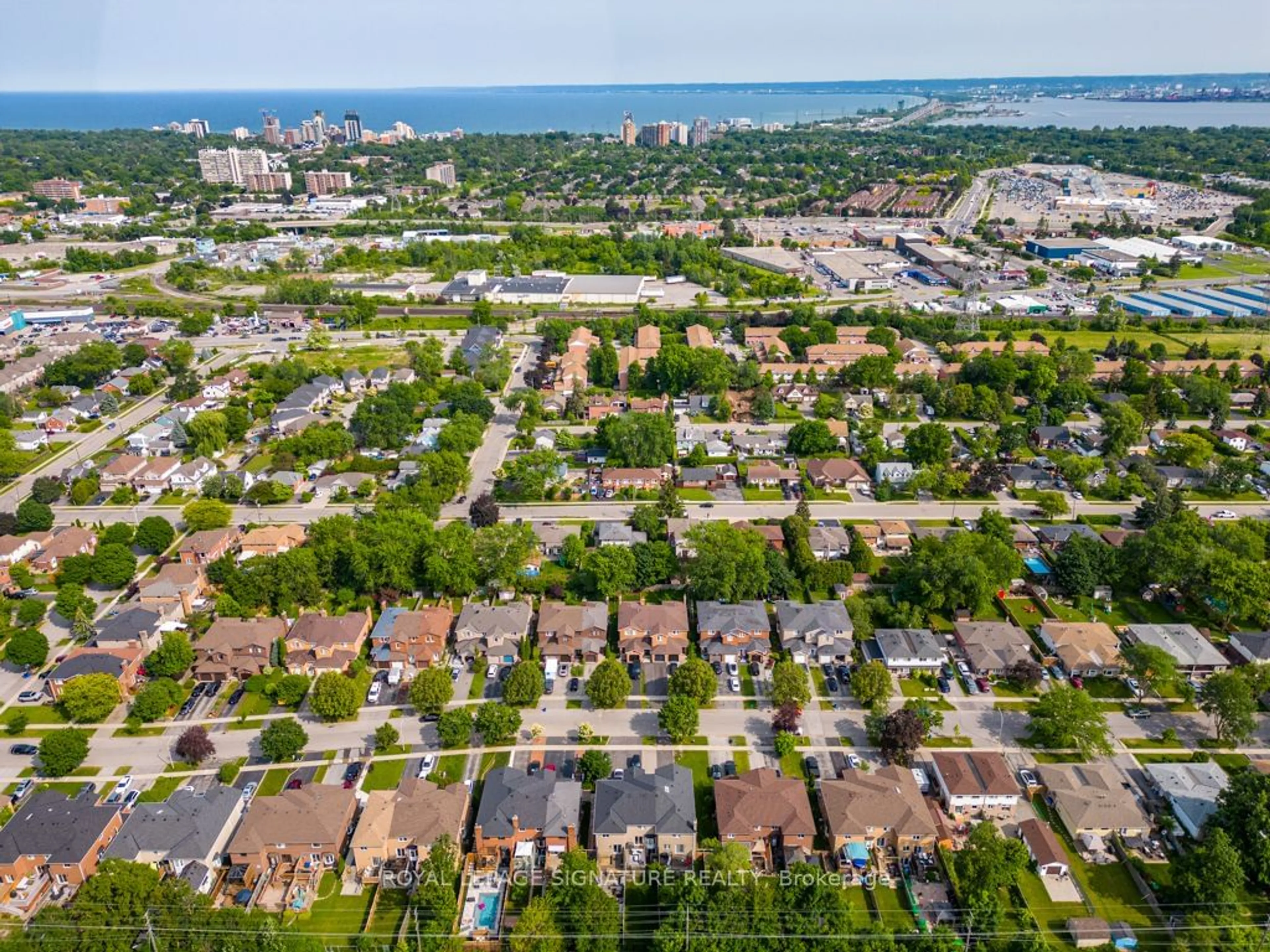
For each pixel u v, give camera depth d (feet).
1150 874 302.04
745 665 416.05
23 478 618.44
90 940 261.24
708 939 263.70
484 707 363.97
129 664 398.21
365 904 291.79
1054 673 408.26
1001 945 268.00
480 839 306.96
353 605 457.27
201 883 293.43
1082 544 470.80
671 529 516.73
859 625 424.46
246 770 348.79
